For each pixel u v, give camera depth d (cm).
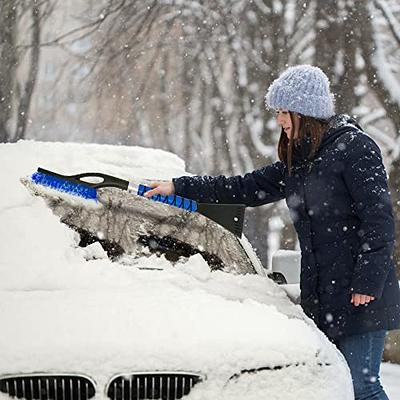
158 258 635
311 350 486
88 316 492
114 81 2338
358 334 598
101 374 457
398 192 1709
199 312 509
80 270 566
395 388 874
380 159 604
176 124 2502
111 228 652
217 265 664
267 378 473
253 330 495
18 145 750
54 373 454
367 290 574
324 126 626
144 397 461
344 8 1994
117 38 2269
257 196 698
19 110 2241
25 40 2320
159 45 2259
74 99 2570
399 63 1898
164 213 683
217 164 2453
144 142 2516
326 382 482
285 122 628
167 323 490
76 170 705
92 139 2628
